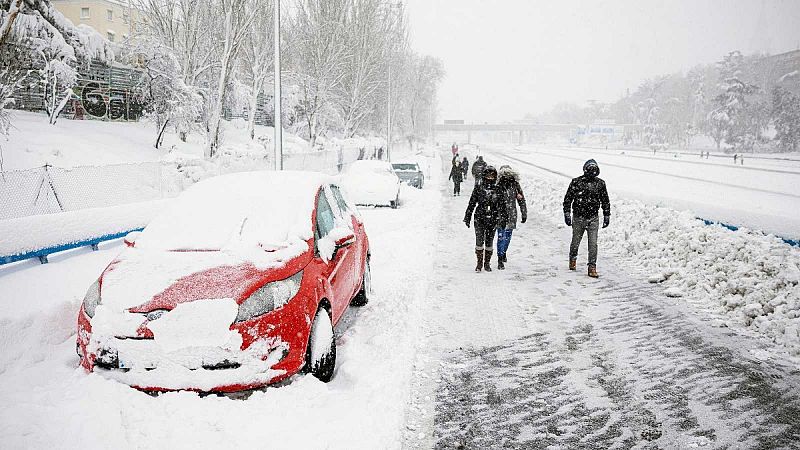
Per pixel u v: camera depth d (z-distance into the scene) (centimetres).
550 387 416
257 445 320
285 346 368
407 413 377
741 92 9481
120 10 5112
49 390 364
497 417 372
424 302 643
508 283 743
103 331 358
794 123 8562
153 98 2078
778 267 625
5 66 1576
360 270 591
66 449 306
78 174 1260
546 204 1581
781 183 2812
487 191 797
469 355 481
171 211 474
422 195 2002
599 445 336
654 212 1086
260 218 451
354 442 329
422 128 8838
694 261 755
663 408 381
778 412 373
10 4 1491
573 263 820
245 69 2730
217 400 355
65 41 1989
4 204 982
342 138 3725
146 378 352
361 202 1573
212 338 350
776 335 511
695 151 10569
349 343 489
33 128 1738
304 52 3078
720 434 346
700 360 465
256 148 2016
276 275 389
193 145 2395
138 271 393
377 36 3775
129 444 315
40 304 507
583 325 562
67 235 732
